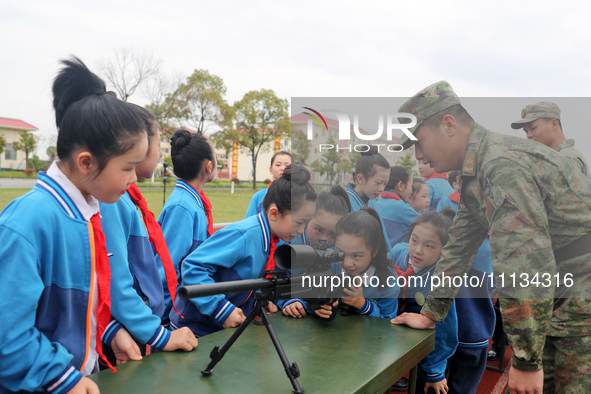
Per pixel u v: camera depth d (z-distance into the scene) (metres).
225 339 1.28
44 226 0.91
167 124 25.89
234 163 37.88
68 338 0.98
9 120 27.16
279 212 1.48
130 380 0.98
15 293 0.83
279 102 28.62
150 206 13.09
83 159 0.93
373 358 1.16
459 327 1.97
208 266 1.43
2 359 0.81
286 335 1.34
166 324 1.97
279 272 1.05
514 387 1.41
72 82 1.05
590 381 1.52
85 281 1.00
